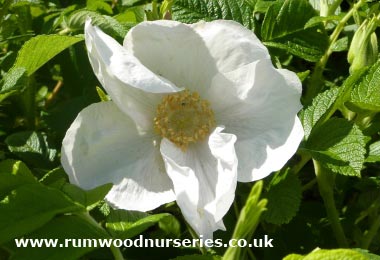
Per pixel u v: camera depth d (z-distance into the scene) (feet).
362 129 0.78
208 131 0.69
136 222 0.60
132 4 1.00
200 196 0.65
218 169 0.65
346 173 0.66
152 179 0.66
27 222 0.56
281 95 0.66
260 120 0.67
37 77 0.99
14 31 0.95
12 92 0.71
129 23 0.83
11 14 0.94
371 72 0.74
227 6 0.85
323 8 0.93
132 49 0.67
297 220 0.79
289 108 0.66
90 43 0.62
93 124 0.65
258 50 0.67
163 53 0.67
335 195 0.87
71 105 0.83
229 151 0.63
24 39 0.89
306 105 0.75
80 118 0.64
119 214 0.64
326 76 1.01
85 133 0.64
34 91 0.89
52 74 1.00
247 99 0.67
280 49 0.89
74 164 0.63
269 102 0.67
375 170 0.90
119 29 0.80
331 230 0.81
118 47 0.63
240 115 0.68
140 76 0.61
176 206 0.79
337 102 0.72
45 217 0.56
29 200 0.56
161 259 0.71
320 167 0.77
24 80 0.67
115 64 0.61
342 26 0.88
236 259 0.49
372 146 0.74
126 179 0.65
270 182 0.69
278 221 0.67
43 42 0.70
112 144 0.66
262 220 0.76
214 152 0.65
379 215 0.80
